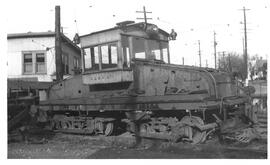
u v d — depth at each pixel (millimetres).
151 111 11758
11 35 24922
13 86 17094
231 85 12000
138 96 12016
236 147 10102
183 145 10406
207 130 10836
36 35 24859
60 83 15305
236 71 12438
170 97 11070
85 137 13289
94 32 12961
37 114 15805
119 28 12203
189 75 11312
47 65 24766
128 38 12445
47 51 24812
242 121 11828
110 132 13383
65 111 15453
